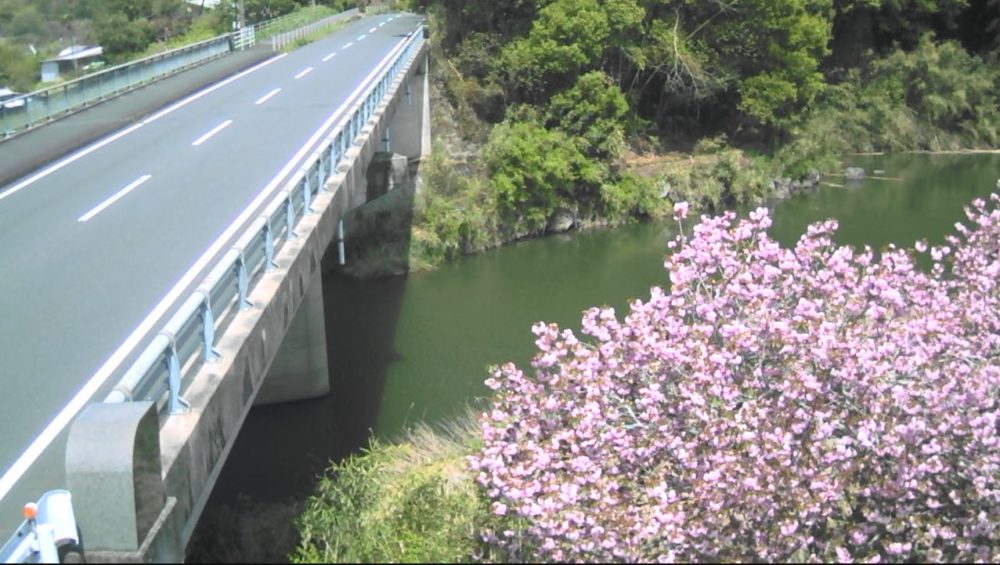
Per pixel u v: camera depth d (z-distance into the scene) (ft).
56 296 32.45
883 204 112.68
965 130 154.51
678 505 25.17
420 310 80.33
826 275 31.53
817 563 24.48
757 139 139.23
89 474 15.98
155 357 19.06
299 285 33.58
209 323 23.63
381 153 78.59
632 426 28.17
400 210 99.40
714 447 25.94
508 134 110.63
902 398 25.82
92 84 80.89
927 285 34.86
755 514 24.94
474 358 66.03
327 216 39.99
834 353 26.78
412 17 195.42
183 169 52.60
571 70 121.70
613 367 29.53
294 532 28.89
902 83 156.25
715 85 134.21
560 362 30.17
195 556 28.17
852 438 26.25
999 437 26.09
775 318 29.30
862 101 154.92
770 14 131.44
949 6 165.89
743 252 33.45
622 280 88.33
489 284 88.69
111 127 67.72
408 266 94.58
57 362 27.04
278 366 57.72
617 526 24.52
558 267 94.73
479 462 27.30
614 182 116.06
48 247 38.47
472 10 132.36
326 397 59.06
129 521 16.11
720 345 30.55
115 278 34.12
